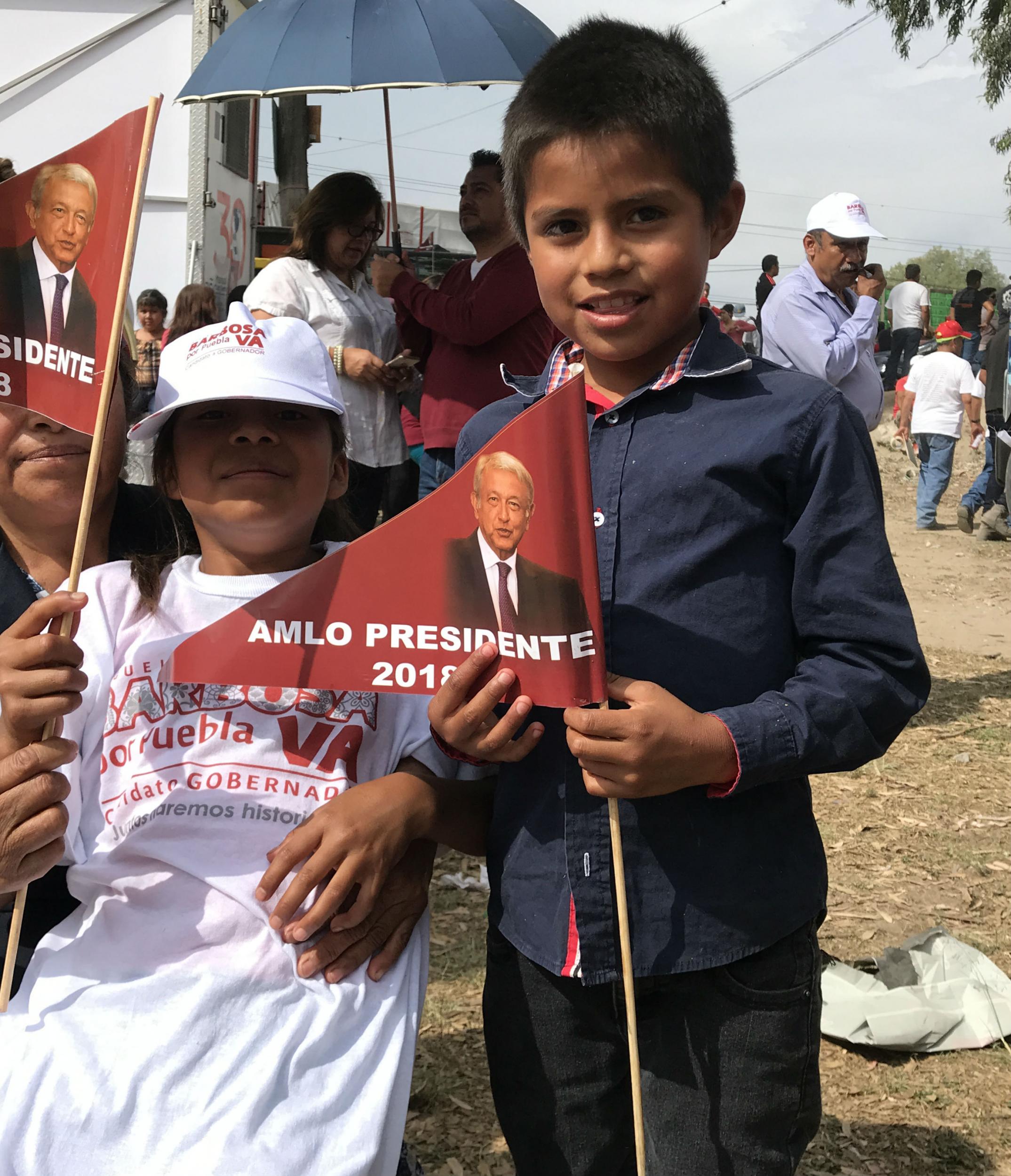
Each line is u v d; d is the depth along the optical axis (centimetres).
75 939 170
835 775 486
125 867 170
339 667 161
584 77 159
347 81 450
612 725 151
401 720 185
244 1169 145
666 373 170
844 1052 304
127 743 176
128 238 160
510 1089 184
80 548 165
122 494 211
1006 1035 306
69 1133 148
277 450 178
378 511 533
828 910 373
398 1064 167
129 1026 157
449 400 468
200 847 170
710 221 167
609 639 166
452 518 156
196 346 179
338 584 160
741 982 166
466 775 192
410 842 175
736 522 164
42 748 158
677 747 152
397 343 528
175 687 177
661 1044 171
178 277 671
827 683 161
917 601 847
